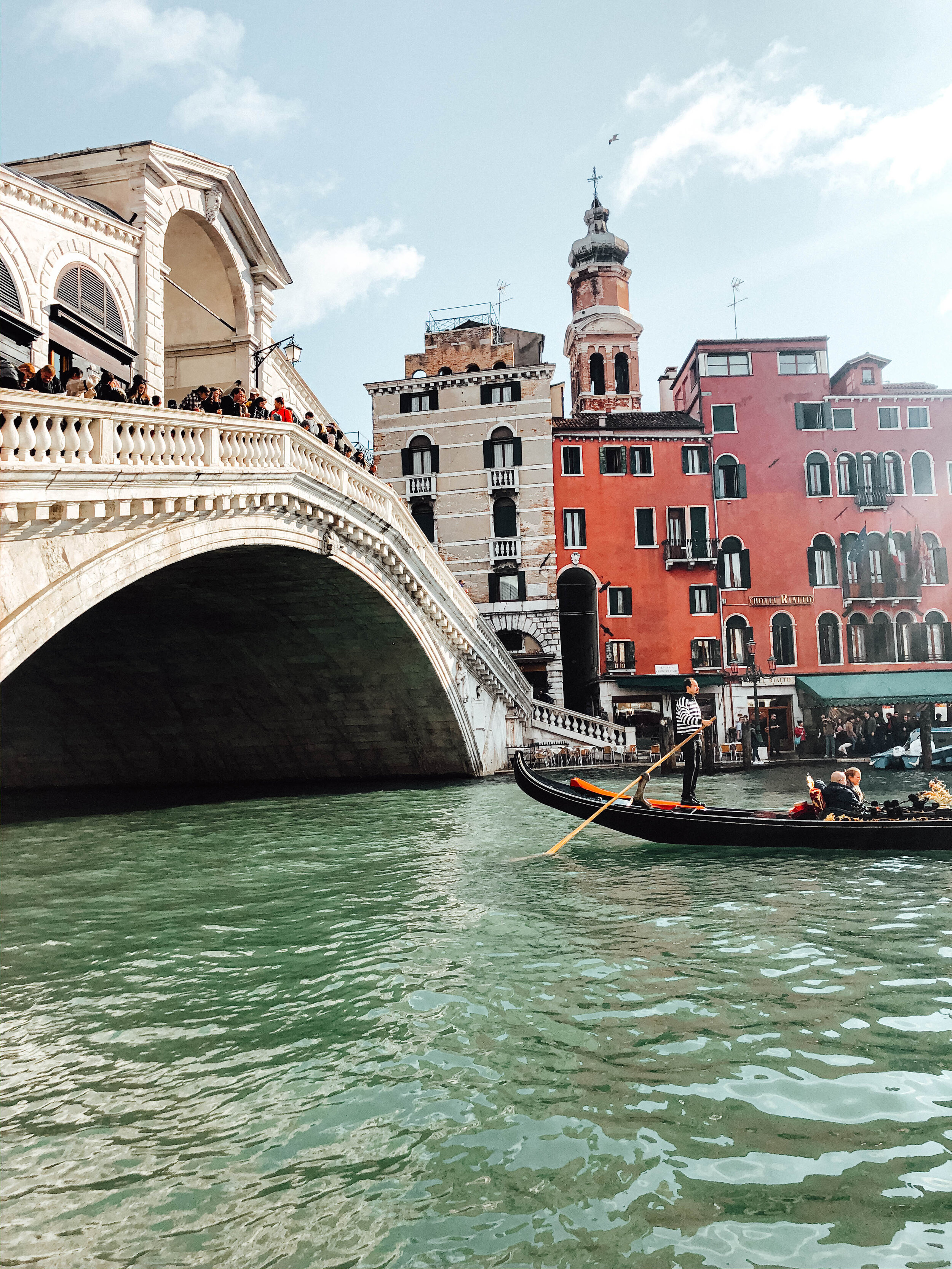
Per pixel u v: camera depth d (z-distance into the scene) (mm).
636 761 27312
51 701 23391
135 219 14844
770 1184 3984
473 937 7945
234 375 18891
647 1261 3510
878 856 11156
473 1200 3947
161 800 22125
